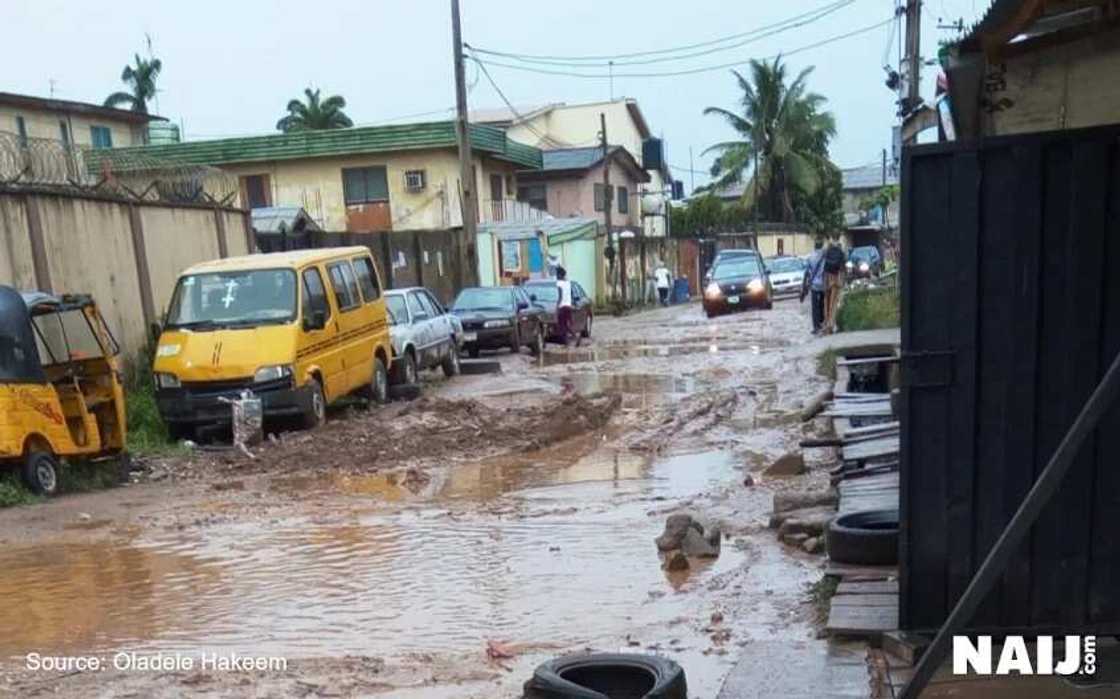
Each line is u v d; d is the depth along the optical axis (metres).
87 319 11.70
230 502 10.37
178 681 5.51
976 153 4.66
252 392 13.28
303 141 37.56
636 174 58.53
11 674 5.71
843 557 6.34
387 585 7.29
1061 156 4.60
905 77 20.59
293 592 7.21
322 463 12.08
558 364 22.22
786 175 65.38
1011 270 4.69
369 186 38.25
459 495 10.27
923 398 4.83
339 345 14.88
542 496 10.02
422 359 18.61
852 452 8.45
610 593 6.85
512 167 43.53
